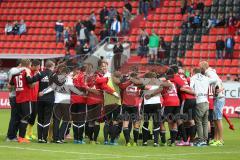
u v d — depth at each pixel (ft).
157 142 134.00
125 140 141.59
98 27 313.12
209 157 115.44
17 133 152.66
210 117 140.36
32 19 331.98
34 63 135.85
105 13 301.84
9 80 136.26
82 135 137.39
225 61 269.64
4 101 256.11
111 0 327.26
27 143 134.41
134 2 317.42
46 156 112.57
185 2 294.25
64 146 129.90
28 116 136.05
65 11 329.93
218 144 138.92
